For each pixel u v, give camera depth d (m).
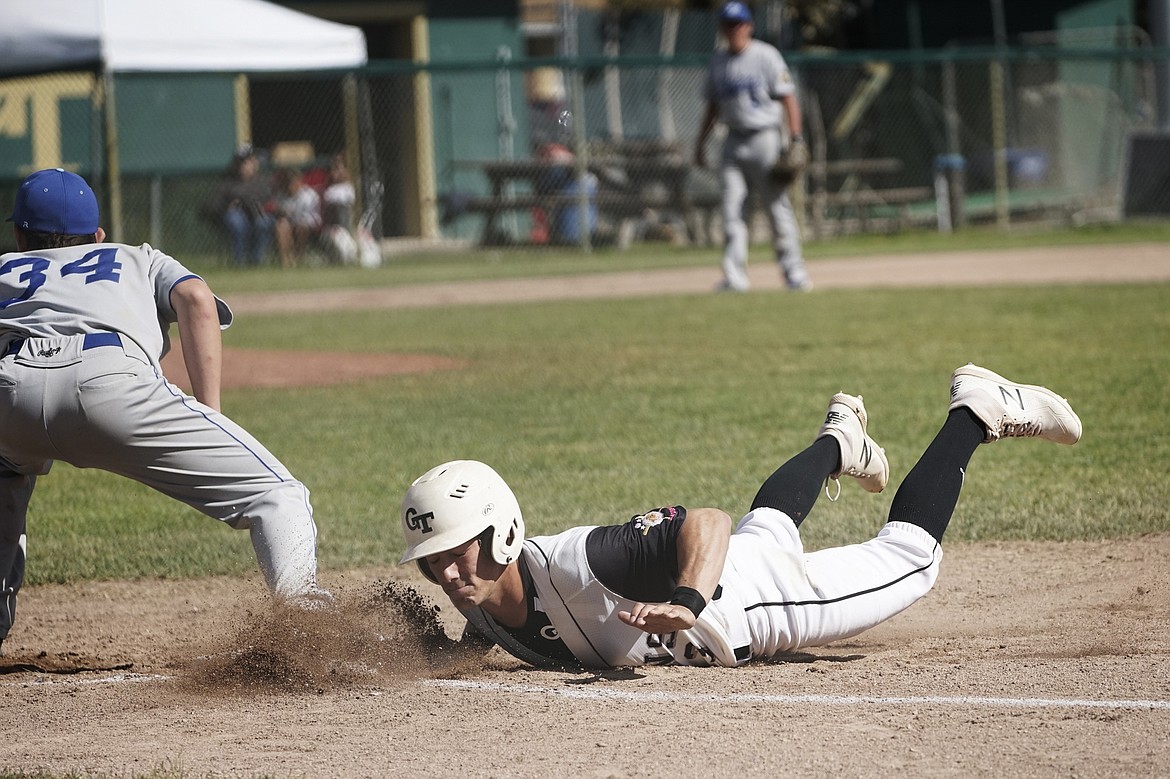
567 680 14.27
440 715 13.12
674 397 33.00
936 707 12.75
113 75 68.44
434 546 13.05
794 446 26.72
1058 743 11.60
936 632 16.22
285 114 95.31
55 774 11.54
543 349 42.81
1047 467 24.27
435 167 92.38
